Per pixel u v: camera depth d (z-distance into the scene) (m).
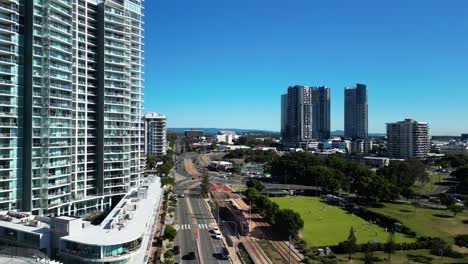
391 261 125.62
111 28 176.25
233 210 183.62
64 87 151.75
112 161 175.62
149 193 156.50
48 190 143.75
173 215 186.75
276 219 156.00
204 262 122.56
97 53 174.12
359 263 124.31
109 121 175.25
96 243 89.56
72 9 159.00
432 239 142.88
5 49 136.00
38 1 141.88
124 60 181.62
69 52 153.62
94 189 172.25
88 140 169.88
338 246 136.62
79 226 99.62
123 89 180.62
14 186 138.25
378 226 176.88
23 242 101.44
